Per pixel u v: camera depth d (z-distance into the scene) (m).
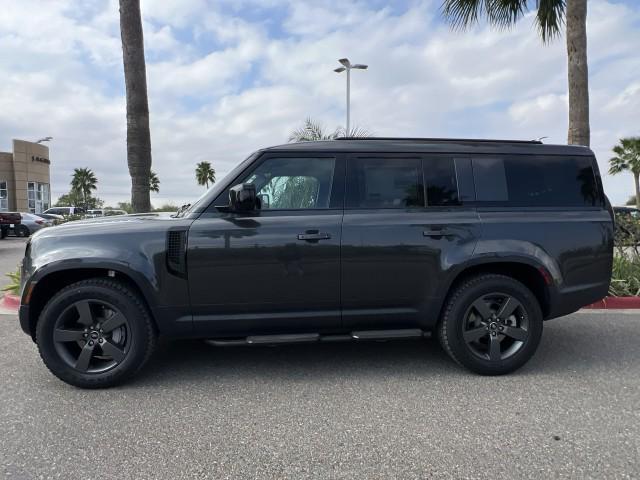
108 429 3.17
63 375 3.80
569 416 3.33
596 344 5.00
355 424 3.23
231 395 3.73
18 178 40.62
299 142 4.18
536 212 4.20
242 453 2.87
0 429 3.17
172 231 3.85
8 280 9.38
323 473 2.65
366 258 3.98
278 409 3.47
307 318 4.00
